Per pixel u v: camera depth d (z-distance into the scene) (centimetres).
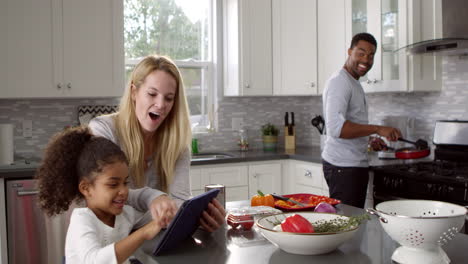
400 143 381
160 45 436
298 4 427
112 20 374
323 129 433
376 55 366
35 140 385
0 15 341
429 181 284
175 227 140
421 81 351
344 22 393
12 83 345
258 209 178
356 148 315
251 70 427
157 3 434
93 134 165
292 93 432
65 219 315
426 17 348
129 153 180
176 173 192
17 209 310
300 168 400
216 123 454
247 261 136
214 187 191
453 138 325
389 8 357
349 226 143
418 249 131
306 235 134
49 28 354
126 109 181
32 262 313
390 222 131
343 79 312
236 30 423
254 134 470
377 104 415
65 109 393
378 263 132
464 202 265
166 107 178
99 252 133
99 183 143
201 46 454
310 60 424
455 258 137
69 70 361
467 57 341
